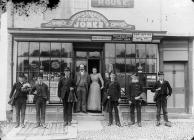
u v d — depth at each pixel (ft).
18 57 41.29
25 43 41.37
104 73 42.11
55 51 41.73
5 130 34.47
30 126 36.50
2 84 41.50
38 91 35.83
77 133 33.12
